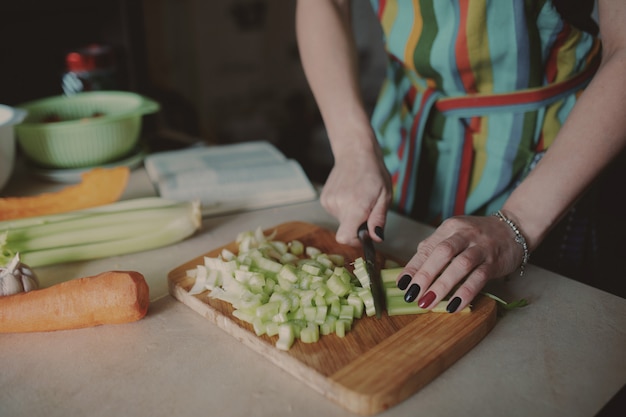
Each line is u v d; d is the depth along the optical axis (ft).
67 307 2.53
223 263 2.83
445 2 3.20
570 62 3.37
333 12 3.65
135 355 2.44
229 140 9.73
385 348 2.31
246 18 9.09
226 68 9.30
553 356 2.37
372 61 8.77
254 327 2.44
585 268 3.79
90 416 2.10
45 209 3.52
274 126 9.87
